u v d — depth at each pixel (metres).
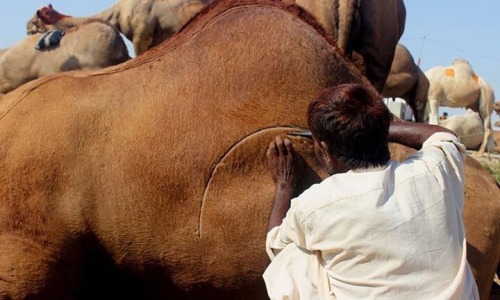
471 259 3.73
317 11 5.72
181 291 3.62
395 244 2.57
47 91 3.71
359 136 2.64
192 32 3.79
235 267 3.53
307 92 3.59
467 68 23.62
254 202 3.49
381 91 6.09
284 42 3.64
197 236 3.50
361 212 2.59
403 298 2.56
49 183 3.49
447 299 2.56
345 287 2.62
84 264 3.59
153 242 3.53
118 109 3.58
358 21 5.73
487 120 23.53
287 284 2.76
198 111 3.54
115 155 3.51
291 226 2.76
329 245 2.63
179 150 3.50
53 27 11.06
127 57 10.44
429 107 23.64
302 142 3.51
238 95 3.57
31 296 3.45
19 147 3.55
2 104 3.78
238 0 3.84
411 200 2.63
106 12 12.42
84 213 3.50
